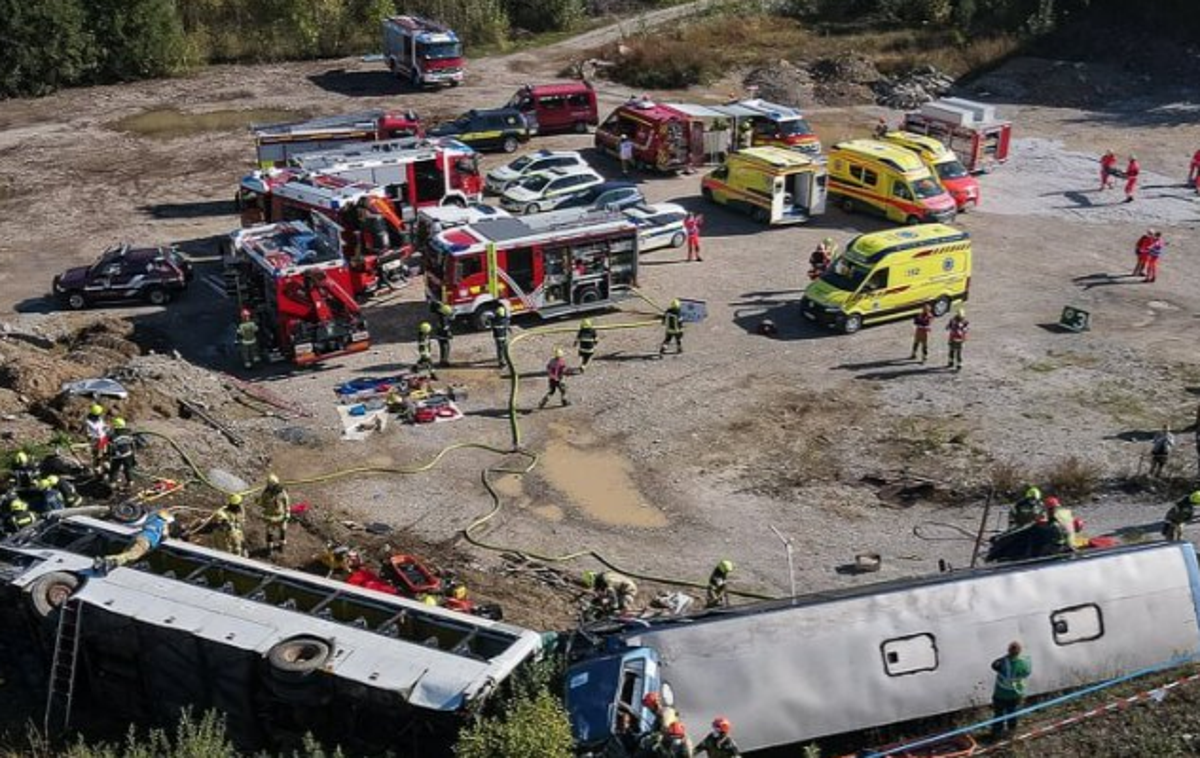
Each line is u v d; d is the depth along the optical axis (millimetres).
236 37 66375
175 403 28391
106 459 24406
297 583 18672
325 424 28859
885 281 34219
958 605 17453
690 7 77500
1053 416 29188
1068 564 17984
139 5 61281
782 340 33875
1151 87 60844
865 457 27562
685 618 17734
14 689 18656
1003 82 60562
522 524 24969
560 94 52844
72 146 51562
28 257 39750
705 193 45219
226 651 16984
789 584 22781
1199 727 16875
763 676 16812
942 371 31859
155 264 36125
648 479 26828
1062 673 17641
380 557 23312
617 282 35500
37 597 18141
